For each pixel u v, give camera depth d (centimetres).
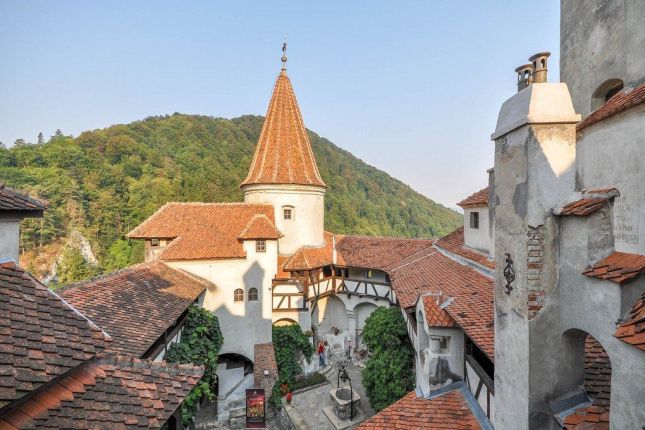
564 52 1177
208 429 1972
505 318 725
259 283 2303
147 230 2281
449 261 1891
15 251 671
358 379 2536
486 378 878
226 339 2233
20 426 454
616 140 599
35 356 509
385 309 1888
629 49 862
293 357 2411
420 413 973
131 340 1098
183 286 1833
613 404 493
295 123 2920
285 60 2988
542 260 629
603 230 568
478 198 1738
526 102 653
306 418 2050
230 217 2503
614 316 502
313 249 2819
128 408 581
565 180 629
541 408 628
